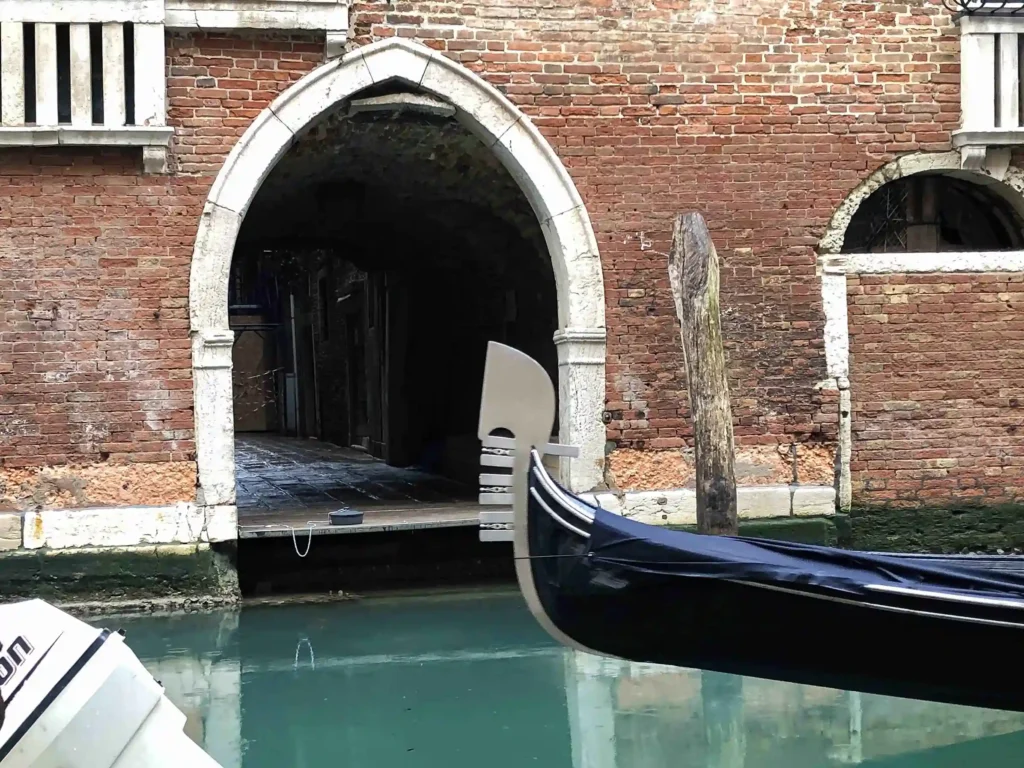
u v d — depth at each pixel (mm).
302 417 19859
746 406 7145
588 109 6973
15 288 6328
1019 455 7316
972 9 7117
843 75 7180
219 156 6523
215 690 5238
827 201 7191
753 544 4297
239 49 6543
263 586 7176
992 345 7293
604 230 7008
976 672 4230
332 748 4512
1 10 6176
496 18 6863
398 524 7133
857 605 4082
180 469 6484
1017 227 7590
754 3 7109
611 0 6980
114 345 6422
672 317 7074
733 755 4488
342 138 7406
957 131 7180
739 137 7109
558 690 5297
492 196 8305
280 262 18969
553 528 4059
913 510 7254
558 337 7062
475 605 6836
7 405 6328
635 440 7047
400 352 12188
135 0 6293
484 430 4043
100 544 6387
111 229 6406
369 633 6219
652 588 4121
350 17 6672
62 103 6363
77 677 2877
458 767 4320
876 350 7230
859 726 4863
